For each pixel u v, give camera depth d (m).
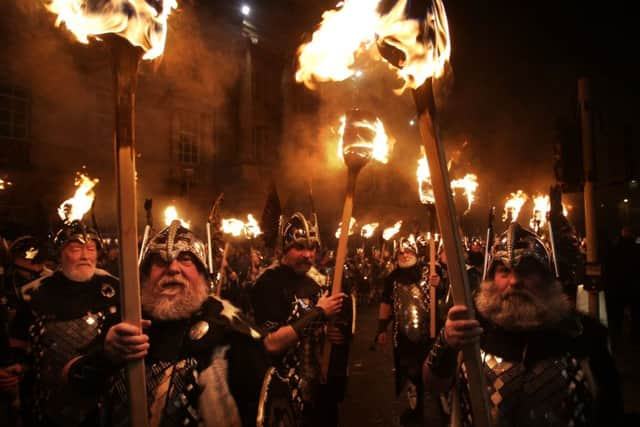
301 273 3.35
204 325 2.02
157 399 1.90
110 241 10.52
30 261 4.49
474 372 1.50
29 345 3.16
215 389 1.95
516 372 1.96
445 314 4.32
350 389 6.33
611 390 1.91
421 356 4.62
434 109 1.47
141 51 1.40
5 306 2.97
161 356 1.96
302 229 3.36
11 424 2.99
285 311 3.20
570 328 1.96
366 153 3.01
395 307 4.91
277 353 2.38
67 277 3.36
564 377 1.92
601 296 2.94
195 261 2.09
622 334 8.45
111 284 3.50
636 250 8.22
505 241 2.06
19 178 17.38
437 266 4.92
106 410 1.88
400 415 5.29
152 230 2.27
